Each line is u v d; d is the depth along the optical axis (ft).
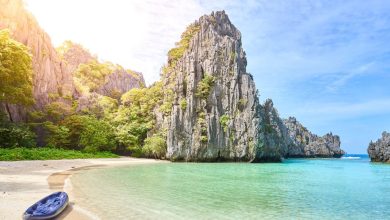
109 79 417.08
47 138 236.02
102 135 251.19
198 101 264.52
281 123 411.34
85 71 401.49
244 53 308.81
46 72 275.18
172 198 77.77
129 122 281.74
